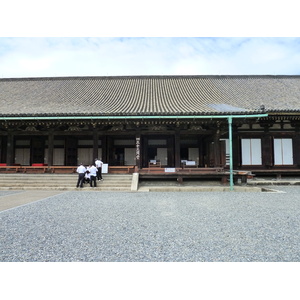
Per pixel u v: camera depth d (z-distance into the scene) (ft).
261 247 15.02
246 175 50.47
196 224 20.25
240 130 61.67
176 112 48.24
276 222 20.92
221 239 16.47
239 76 87.15
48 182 48.39
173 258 13.47
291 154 61.46
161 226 19.65
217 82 83.92
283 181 53.36
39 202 31.09
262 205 28.99
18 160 68.54
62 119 51.75
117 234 17.54
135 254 13.98
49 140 55.83
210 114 47.70
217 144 53.57
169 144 66.95
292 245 15.34
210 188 44.60
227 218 22.36
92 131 57.21
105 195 37.96
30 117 49.85
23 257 13.61
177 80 87.15
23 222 20.95
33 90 76.69
